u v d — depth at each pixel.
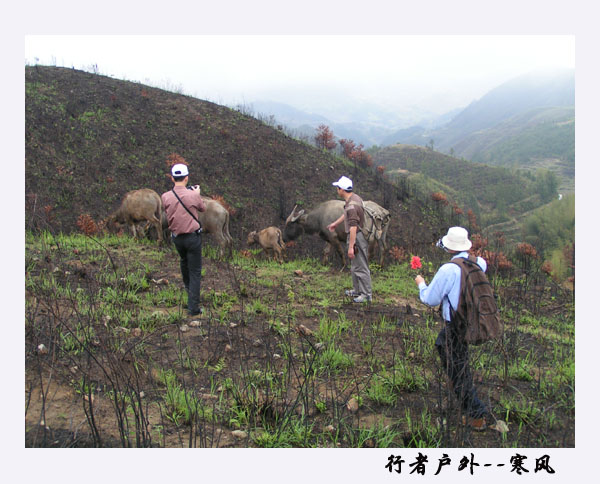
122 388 3.99
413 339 5.86
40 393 3.76
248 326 5.77
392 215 17.80
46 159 14.12
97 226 11.89
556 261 14.53
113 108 17.62
